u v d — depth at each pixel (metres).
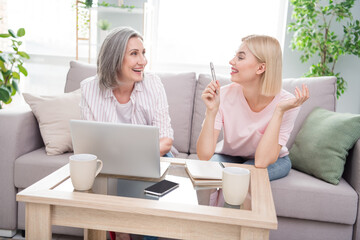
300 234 1.76
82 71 2.39
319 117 1.99
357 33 2.87
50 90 4.26
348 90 3.25
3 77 2.61
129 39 1.63
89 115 1.74
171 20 3.72
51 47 4.16
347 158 1.89
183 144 2.26
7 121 1.92
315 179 1.82
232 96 1.78
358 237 1.70
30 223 1.07
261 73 1.60
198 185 1.23
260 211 1.01
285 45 3.26
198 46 3.74
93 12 3.37
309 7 2.85
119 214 1.03
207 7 3.65
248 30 3.63
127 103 1.79
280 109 1.54
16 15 4.11
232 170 1.14
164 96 1.83
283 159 1.83
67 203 1.03
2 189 1.91
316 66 2.98
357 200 1.68
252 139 1.75
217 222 0.98
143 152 1.20
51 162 1.88
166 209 0.99
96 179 1.24
